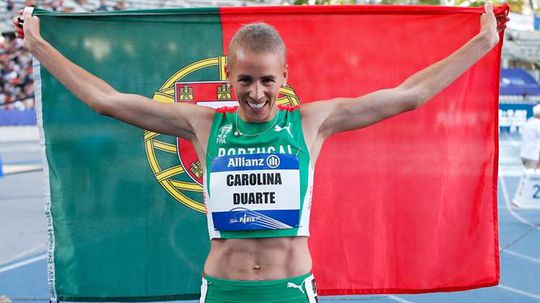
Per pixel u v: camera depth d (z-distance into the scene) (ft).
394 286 19.20
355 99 13.14
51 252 18.80
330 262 19.20
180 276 19.13
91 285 18.97
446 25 18.70
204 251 19.11
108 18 18.54
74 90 12.91
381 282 19.20
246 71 11.78
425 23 18.74
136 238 18.99
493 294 28.53
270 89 11.93
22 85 123.13
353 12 18.70
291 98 18.83
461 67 13.15
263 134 12.62
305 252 13.10
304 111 13.08
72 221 18.83
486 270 19.11
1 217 47.83
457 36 18.69
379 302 27.25
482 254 19.11
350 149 19.10
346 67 18.84
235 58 11.89
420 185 19.07
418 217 19.11
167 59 18.74
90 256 18.93
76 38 18.52
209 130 13.00
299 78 18.84
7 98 121.90
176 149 18.90
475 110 18.92
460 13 18.60
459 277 19.16
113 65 18.63
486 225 19.07
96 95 12.82
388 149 19.07
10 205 53.42
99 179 18.86
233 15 18.67
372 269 19.20
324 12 18.66
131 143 18.88
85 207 18.86
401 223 19.13
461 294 28.48
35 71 18.54
